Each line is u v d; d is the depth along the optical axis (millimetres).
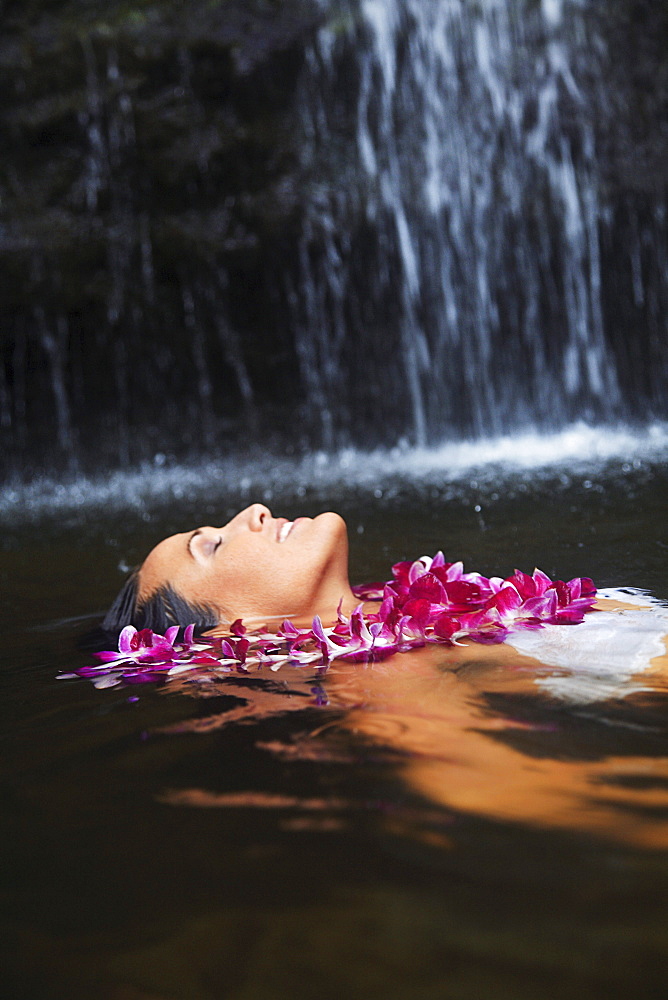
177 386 9672
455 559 3424
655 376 10305
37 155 8641
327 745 1428
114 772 1395
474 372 10352
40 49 8578
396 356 10219
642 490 5004
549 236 10117
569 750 1352
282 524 2682
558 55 9914
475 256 10188
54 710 1786
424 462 8141
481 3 9961
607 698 1597
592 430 9773
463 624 2152
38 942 920
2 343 8844
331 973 834
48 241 8414
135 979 846
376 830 1110
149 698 1812
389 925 905
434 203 9969
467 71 10023
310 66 9414
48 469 8961
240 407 9898
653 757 1314
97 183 8742
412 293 10086
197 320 9578
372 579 3197
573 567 3096
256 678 1887
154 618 2562
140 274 9062
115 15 8805
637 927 882
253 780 1302
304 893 974
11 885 1043
